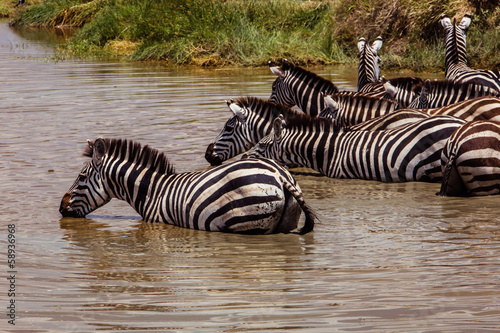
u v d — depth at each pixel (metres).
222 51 52.19
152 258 13.49
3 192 18.55
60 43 69.94
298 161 21.38
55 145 24.11
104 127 27.16
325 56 50.41
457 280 11.59
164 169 16.50
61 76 44.44
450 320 9.97
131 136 25.48
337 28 53.59
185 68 49.09
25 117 29.64
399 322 9.94
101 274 12.50
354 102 23.16
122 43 63.50
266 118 22.62
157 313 10.53
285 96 26.64
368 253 13.30
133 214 17.23
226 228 15.09
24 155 22.69
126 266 12.98
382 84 26.27
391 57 45.38
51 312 10.61
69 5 94.38
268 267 12.70
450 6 47.06
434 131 19.06
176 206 15.74
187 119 28.75
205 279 12.11
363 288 11.38
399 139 19.61
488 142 17.45
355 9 52.97
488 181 17.48
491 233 14.33
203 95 35.03
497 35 43.03
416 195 18.03
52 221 16.44
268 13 59.72
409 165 19.27
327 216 16.25
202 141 24.78
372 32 50.50
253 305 10.76
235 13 57.94
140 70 48.00
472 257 12.79
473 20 45.50
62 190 18.73
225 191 14.98
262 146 21.81
